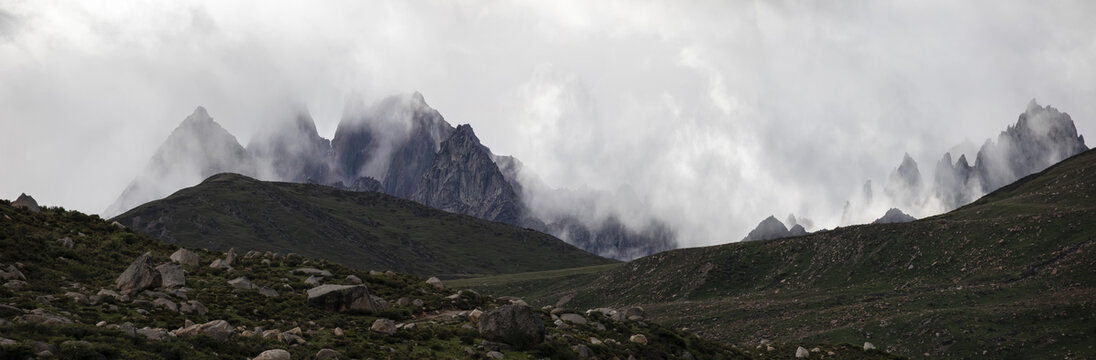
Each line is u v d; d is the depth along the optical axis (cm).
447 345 4103
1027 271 19200
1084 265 18200
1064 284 17575
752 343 17200
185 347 3091
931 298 18412
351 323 4331
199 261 5638
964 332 15162
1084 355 13238
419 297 5512
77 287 4238
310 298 4638
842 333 16588
